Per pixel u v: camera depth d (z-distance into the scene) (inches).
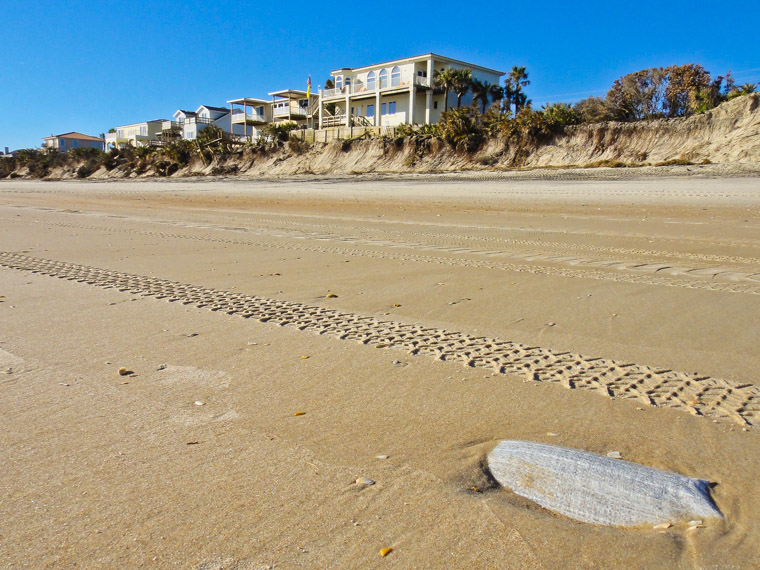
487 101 2226.9
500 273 333.4
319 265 364.5
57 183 2458.2
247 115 3024.1
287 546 93.7
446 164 1753.2
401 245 457.4
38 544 94.4
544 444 125.3
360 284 305.6
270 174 2122.3
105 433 134.0
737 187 863.1
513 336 209.8
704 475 114.7
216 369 176.9
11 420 141.0
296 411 145.9
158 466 118.9
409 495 107.8
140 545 94.0
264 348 197.0
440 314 242.1
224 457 122.6
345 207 848.3
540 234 524.7
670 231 525.3
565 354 189.3
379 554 91.6
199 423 139.3
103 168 3024.1
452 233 538.0
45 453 124.6
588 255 403.9
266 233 543.2
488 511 102.7
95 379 168.6
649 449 125.5
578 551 92.2
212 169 2359.7
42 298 273.3
